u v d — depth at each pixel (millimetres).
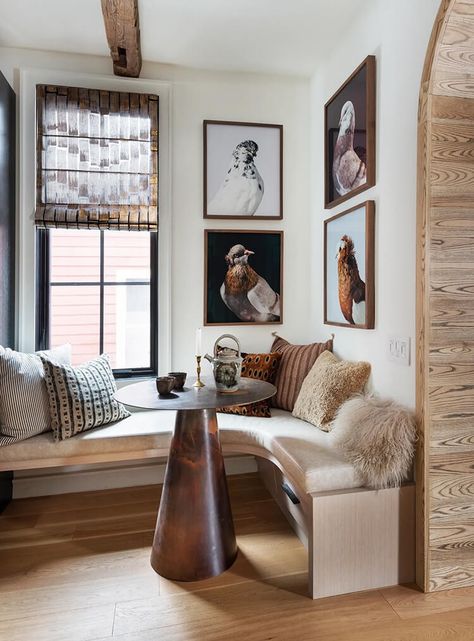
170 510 1774
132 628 1482
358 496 1651
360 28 2221
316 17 2256
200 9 2174
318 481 1652
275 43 2492
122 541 2031
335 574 1638
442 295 1669
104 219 2570
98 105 2580
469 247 1690
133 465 2664
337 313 2496
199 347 2008
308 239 2941
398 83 1886
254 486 2627
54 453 2092
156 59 2654
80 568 1817
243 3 2131
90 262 2719
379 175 2057
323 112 2695
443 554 1681
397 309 1903
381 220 2041
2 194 2309
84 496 2518
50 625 1497
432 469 1667
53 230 2668
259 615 1540
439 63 1595
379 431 1699
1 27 2340
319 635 1449
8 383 2080
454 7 1482
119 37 2270
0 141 2277
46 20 2279
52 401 2127
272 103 2873
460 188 1677
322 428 2133
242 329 2857
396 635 1451
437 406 1671
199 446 1789
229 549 1818
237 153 2807
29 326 2549
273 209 2869
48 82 2570
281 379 2611
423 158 1656
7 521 2217
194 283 2783
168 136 2719
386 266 1997
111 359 2770
